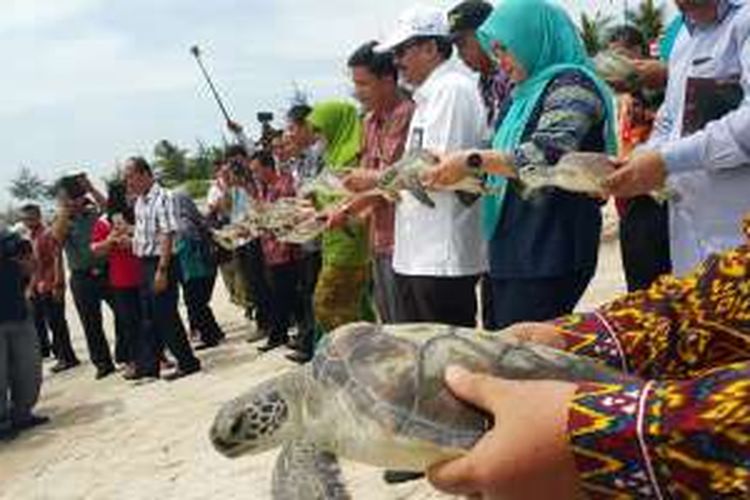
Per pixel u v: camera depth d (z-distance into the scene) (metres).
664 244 5.47
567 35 4.25
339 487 2.41
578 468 1.31
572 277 4.26
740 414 1.23
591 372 1.96
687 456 1.25
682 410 1.27
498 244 4.37
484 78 5.54
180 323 10.63
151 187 10.55
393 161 5.82
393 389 2.04
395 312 5.91
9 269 9.72
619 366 2.01
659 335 2.00
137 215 10.60
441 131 4.99
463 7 5.34
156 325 10.90
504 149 4.23
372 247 6.07
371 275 6.98
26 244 9.85
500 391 1.43
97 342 11.97
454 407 1.94
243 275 12.36
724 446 1.23
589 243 4.25
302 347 9.84
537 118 4.11
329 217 5.57
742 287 1.89
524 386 1.42
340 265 6.88
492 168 3.92
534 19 4.19
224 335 13.12
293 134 9.55
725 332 1.91
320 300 7.00
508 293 4.38
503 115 4.57
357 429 2.10
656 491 1.28
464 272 5.05
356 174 5.25
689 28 3.71
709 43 3.60
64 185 11.83
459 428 1.92
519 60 4.18
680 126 3.68
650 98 5.69
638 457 1.27
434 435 1.93
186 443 7.78
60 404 10.65
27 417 9.78
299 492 2.44
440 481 1.42
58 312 13.34
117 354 12.34
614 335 2.03
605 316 2.08
